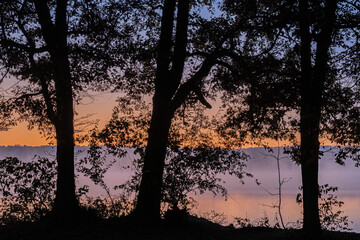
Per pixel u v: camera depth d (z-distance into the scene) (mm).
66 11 13883
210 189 17281
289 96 11875
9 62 13617
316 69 12289
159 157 14445
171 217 14086
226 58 16766
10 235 11656
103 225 12906
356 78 13398
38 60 14070
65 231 11945
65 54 13547
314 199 12164
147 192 14219
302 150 12102
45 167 14461
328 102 12297
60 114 13500
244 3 14438
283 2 13625
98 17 14109
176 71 14945
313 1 12312
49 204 14992
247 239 12844
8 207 14570
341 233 13680
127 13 15523
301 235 12422
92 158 16422
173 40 17016
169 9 14930
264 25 13352
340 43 13820
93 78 14023
